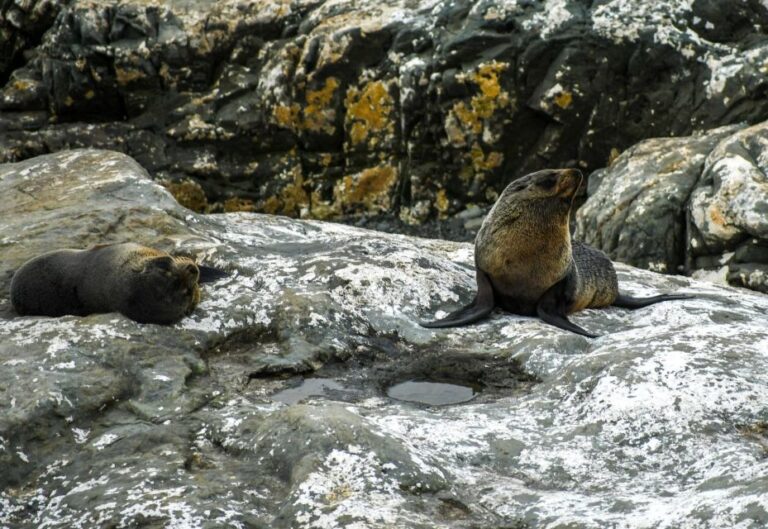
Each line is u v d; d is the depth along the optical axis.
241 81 25.67
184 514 7.50
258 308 11.56
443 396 10.23
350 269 12.50
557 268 12.18
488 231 12.34
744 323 12.29
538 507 7.62
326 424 8.27
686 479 8.19
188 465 8.41
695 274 19.95
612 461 8.51
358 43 24.38
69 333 10.41
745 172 19.78
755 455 8.35
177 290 11.03
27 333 10.49
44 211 14.40
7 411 8.94
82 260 11.43
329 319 11.54
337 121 24.94
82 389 9.41
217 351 11.03
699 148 21.67
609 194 21.38
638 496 7.74
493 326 11.96
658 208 20.55
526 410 9.46
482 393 10.27
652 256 20.47
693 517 6.99
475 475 8.27
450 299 12.58
